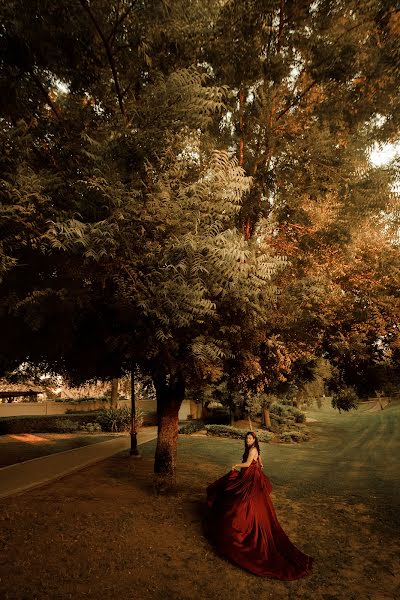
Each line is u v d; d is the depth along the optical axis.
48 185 5.62
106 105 7.30
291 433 23.05
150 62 6.73
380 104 8.17
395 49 7.25
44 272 5.87
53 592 4.66
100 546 5.97
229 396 24.48
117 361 8.64
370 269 8.82
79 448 15.83
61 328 6.39
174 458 9.22
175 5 6.46
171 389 9.31
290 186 9.25
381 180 8.58
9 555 5.45
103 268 5.55
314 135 8.52
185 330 6.30
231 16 7.23
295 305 7.69
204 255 5.61
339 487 10.80
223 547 5.94
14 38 5.88
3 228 5.14
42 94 6.80
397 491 10.30
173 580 5.18
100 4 6.20
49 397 33.38
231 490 6.40
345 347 8.47
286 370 8.63
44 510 7.27
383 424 31.86
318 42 7.75
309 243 8.96
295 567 5.64
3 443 17.45
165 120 5.82
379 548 6.50
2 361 7.39
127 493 8.80
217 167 5.85
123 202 5.43
